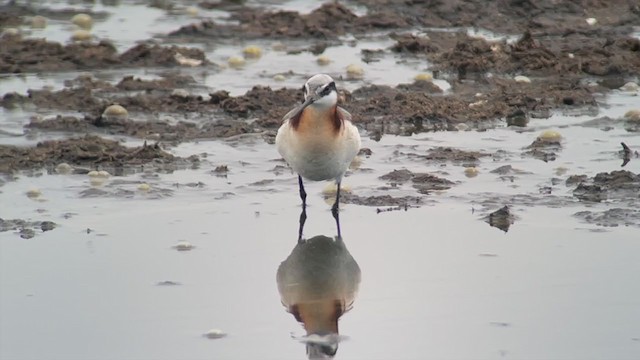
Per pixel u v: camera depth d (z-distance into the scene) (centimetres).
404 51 2214
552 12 2422
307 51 2245
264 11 2512
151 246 1314
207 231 1366
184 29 2348
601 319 1114
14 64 2072
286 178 1566
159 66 2109
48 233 1344
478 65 2064
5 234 1337
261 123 1777
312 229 1377
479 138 1725
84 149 1619
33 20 2427
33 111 1814
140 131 1734
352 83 2000
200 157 1636
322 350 1051
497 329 1097
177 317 1126
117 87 1944
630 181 1491
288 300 1170
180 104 1853
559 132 1731
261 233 1363
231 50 2247
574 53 2142
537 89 1948
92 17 2497
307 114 1358
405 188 1515
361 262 1273
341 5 2470
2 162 1575
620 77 2039
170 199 1470
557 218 1390
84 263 1261
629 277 1213
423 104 1850
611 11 2417
